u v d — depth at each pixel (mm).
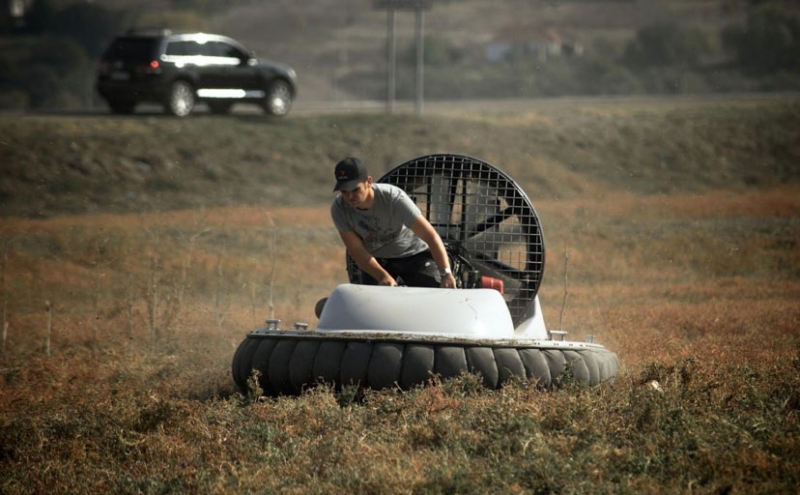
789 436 21938
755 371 28969
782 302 50781
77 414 26812
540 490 19797
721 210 99125
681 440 21844
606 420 23594
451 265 32156
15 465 23594
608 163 125938
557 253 73250
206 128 118125
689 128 135500
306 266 69125
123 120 118625
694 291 56531
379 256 30531
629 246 76875
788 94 182375
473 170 32719
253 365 28391
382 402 25312
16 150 104625
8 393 31062
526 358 27172
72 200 98438
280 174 112125
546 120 138125
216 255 69562
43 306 52344
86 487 21609
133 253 66500
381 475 20188
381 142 124125
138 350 38562
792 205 102625
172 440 24016
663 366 28484
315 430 24359
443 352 26859
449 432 22703
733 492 19078
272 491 20125
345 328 28188
